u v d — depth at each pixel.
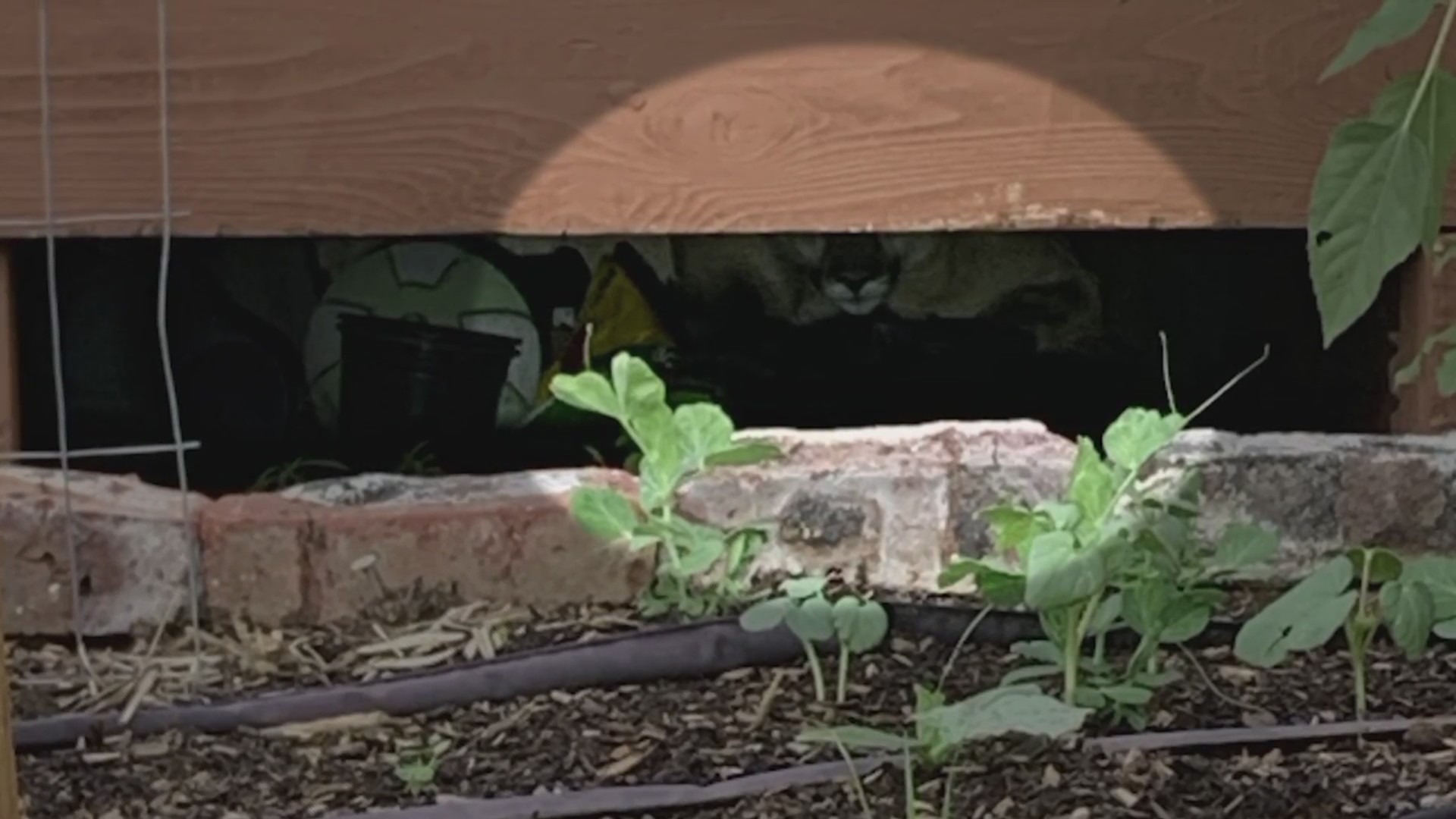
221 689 1.88
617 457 2.82
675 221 2.28
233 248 2.80
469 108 2.23
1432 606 1.69
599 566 2.06
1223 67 2.31
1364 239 1.18
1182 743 1.70
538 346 2.84
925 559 2.11
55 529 1.99
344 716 1.83
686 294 2.94
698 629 1.93
